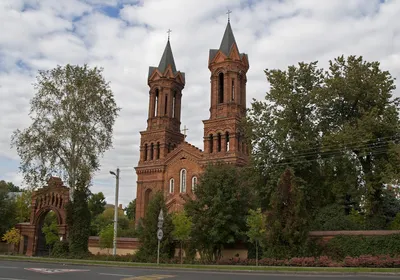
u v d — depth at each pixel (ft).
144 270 88.99
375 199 122.93
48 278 68.33
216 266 96.78
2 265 100.12
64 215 153.07
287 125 129.90
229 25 218.38
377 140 117.39
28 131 149.18
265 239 108.27
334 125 131.44
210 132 203.31
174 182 209.36
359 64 126.93
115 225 135.33
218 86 209.97
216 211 119.24
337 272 79.36
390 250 99.66
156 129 224.53
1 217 176.24
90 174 148.97
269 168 134.92
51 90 152.56
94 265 106.01
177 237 124.57
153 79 234.79
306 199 123.95
